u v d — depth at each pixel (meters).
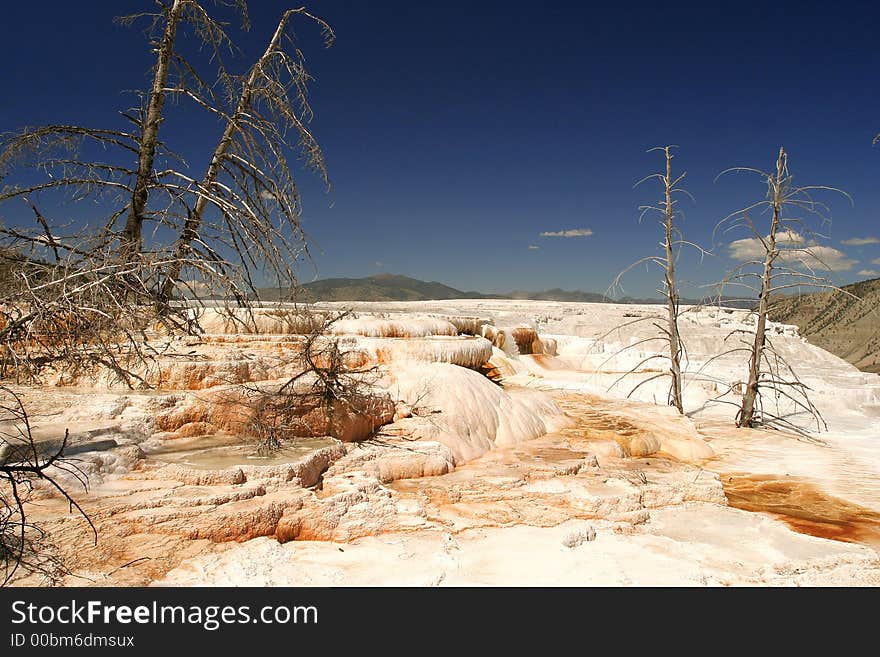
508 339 19.39
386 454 7.58
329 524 5.77
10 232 5.68
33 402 6.64
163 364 7.44
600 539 6.33
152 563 4.68
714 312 30.33
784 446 12.02
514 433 9.67
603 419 11.61
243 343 9.12
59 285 4.96
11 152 7.53
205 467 5.85
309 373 8.30
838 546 6.50
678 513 7.52
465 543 6.07
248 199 10.38
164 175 9.70
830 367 23.27
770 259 13.41
